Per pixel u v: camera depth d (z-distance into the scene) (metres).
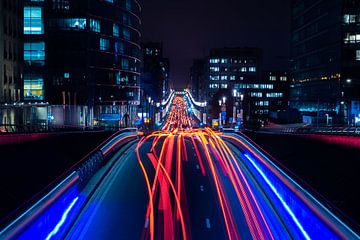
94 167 35.53
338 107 110.12
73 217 23.95
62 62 98.06
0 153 29.05
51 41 97.62
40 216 18.69
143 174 37.59
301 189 22.12
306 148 36.66
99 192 30.47
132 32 119.62
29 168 27.28
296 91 145.12
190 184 33.50
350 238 14.94
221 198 28.84
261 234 21.11
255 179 35.22
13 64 80.44
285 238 20.31
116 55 110.12
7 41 77.81
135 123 110.25
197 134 82.62
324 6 120.31
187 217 24.38
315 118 112.25
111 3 107.56
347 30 109.81
